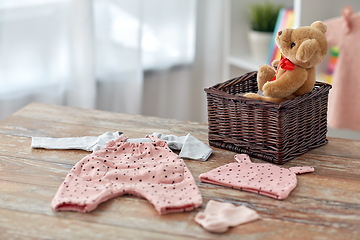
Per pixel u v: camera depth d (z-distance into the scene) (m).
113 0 2.00
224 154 1.15
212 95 1.14
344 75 1.59
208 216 0.83
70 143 1.19
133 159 1.08
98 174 1.00
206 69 2.46
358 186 0.97
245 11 2.21
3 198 0.91
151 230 0.81
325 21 1.62
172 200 0.88
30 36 1.86
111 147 1.12
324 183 0.98
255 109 1.07
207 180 1.00
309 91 1.10
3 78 1.84
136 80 2.14
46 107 1.49
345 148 1.18
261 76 1.17
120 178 0.98
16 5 1.78
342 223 0.83
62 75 2.00
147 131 1.30
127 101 2.18
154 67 2.29
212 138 1.20
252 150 1.12
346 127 1.64
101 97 2.16
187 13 2.26
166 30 2.25
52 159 1.11
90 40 1.97
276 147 1.07
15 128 1.30
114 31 2.05
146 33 2.20
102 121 1.38
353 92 1.59
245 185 0.95
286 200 0.91
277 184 0.95
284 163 1.08
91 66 2.01
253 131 1.10
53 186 0.97
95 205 0.87
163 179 0.98
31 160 1.10
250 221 0.83
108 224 0.82
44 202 0.90
